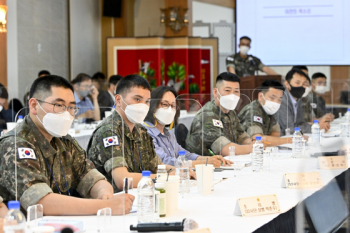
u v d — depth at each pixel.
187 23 9.91
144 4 10.30
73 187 2.36
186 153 3.27
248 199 1.98
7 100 4.85
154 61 8.99
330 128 5.21
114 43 9.09
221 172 3.04
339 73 9.27
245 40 8.39
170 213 1.97
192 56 9.33
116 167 2.53
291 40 8.89
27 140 2.12
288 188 2.52
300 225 1.75
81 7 9.48
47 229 1.52
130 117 2.70
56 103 2.13
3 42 7.68
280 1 8.88
